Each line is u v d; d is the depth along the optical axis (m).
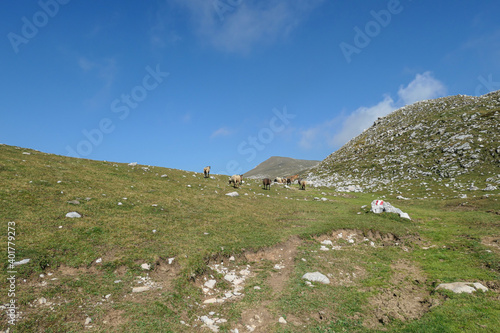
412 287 14.23
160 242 16.25
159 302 10.62
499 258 16.42
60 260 12.12
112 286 11.24
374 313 11.53
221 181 46.84
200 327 9.80
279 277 15.01
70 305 9.50
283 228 23.83
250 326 10.28
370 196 53.38
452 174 57.41
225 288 13.45
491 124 70.50
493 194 38.97
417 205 41.50
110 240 15.07
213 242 17.66
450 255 18.61
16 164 25.64
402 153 81.56
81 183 25.19
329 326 10.46
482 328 9.40
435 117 95.44
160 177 37.81
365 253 19.81
